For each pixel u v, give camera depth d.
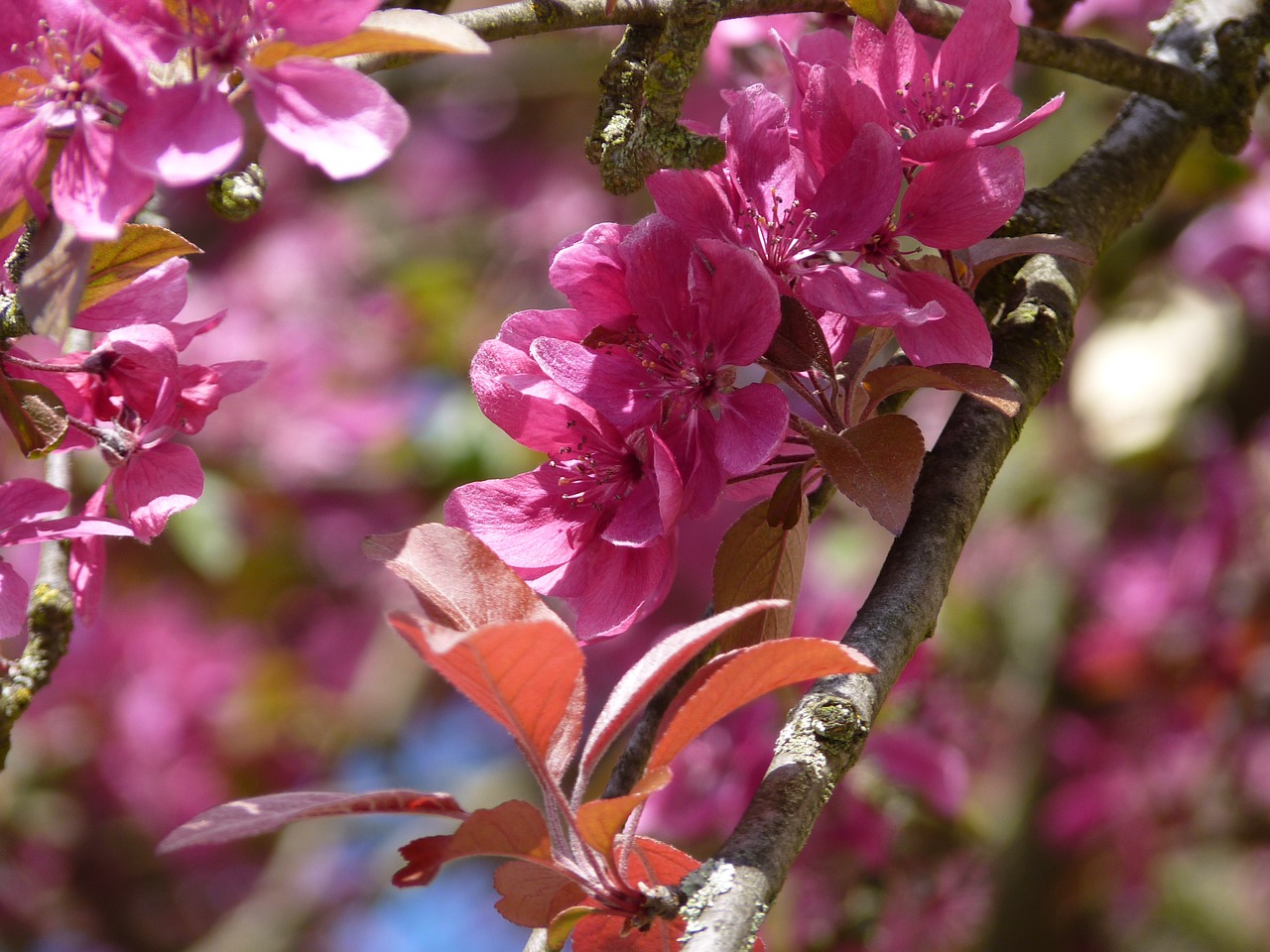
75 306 0.59
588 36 1.09
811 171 0.63
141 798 1.45
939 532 0.62
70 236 0.59
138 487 0.64
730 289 0.61
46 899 1.44
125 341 0.63
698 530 1.44
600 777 1.11
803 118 0.63
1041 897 1.17
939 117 0.64
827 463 0.61
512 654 0.58
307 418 1.43
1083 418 1.34
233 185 0.62
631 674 0.58
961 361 0.63
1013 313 0.67
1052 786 1.22
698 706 0.59
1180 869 1.42
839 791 0.94
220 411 1.43
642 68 0.64
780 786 0.59
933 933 1.01
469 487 0.63
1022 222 0.69
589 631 0.62
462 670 0.58
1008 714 1.26
